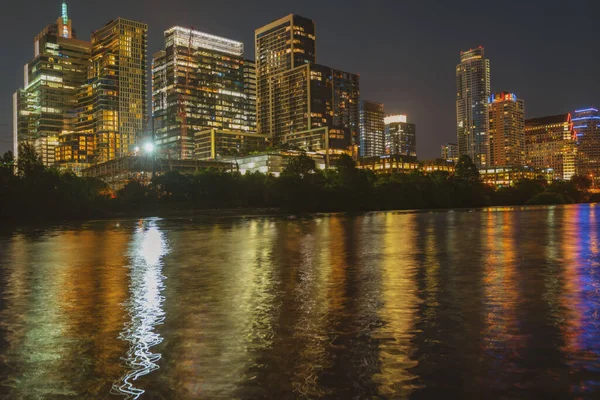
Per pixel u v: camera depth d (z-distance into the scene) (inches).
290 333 651.5
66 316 771.4
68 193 4808.1
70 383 490.0
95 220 4810.5
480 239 2105.1
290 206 6397.6
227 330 671.1
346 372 509.4
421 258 1461.6
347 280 1072.8
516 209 6358.3
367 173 7554.1
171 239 2370.8
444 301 844.0
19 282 1126.4
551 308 784.3
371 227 3058.6
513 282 1030.4
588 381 479.2
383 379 489.7
